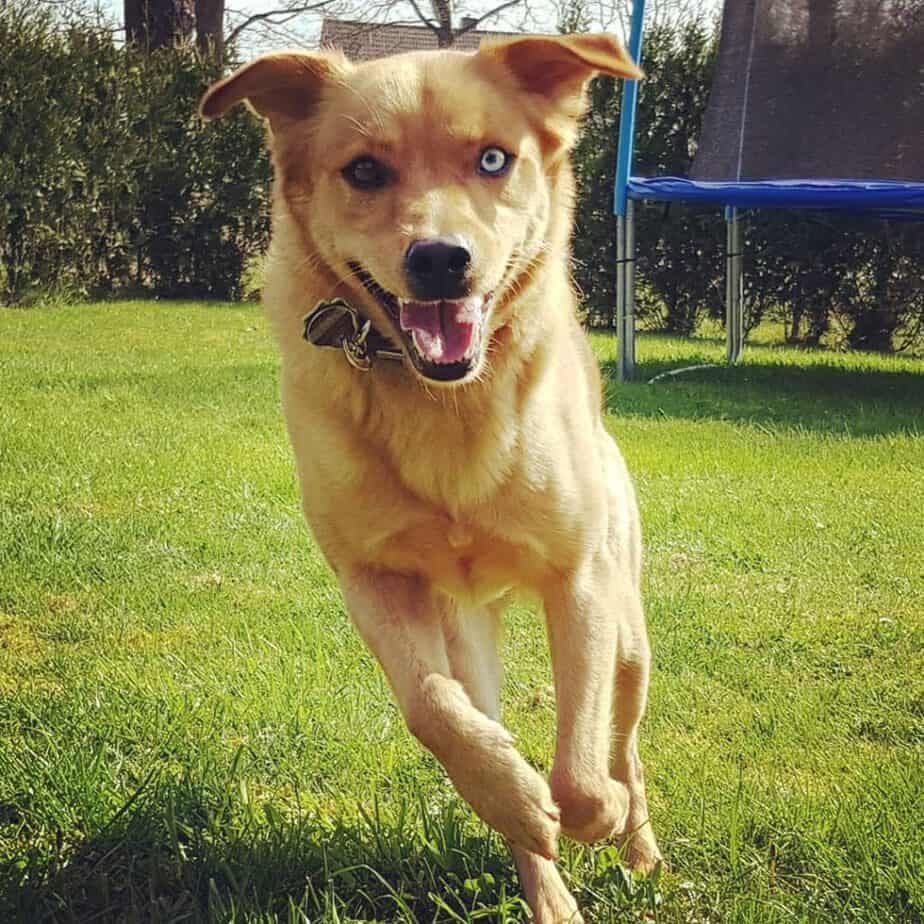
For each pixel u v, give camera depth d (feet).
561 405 2.58
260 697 3.34
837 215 12.12
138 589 4.33
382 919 2.39
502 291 2.52
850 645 3.88
